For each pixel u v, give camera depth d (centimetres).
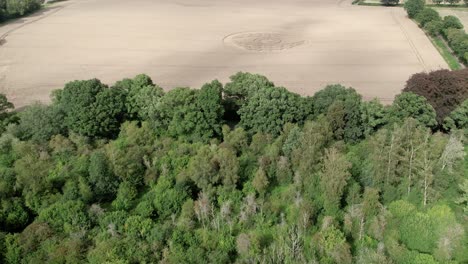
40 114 10000
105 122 10044
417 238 7288
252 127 10256
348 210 8019
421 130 9081
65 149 9369
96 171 8294
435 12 19850
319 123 9644
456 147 8481
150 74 15450
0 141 9531
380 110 10262
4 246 7094
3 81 14862
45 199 8050
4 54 17238
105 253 6738
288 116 10131
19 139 9856
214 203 8212
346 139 10100
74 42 18700
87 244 7200
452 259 7094
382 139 8700
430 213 7681
